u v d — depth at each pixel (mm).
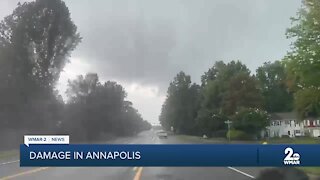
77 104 102500
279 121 125188
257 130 87750
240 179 18734
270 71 141750
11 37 73688
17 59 72375
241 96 109812
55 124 77125
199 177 19828
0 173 22062
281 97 139625
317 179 18156
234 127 88062
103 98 113812
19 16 75688
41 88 74562
